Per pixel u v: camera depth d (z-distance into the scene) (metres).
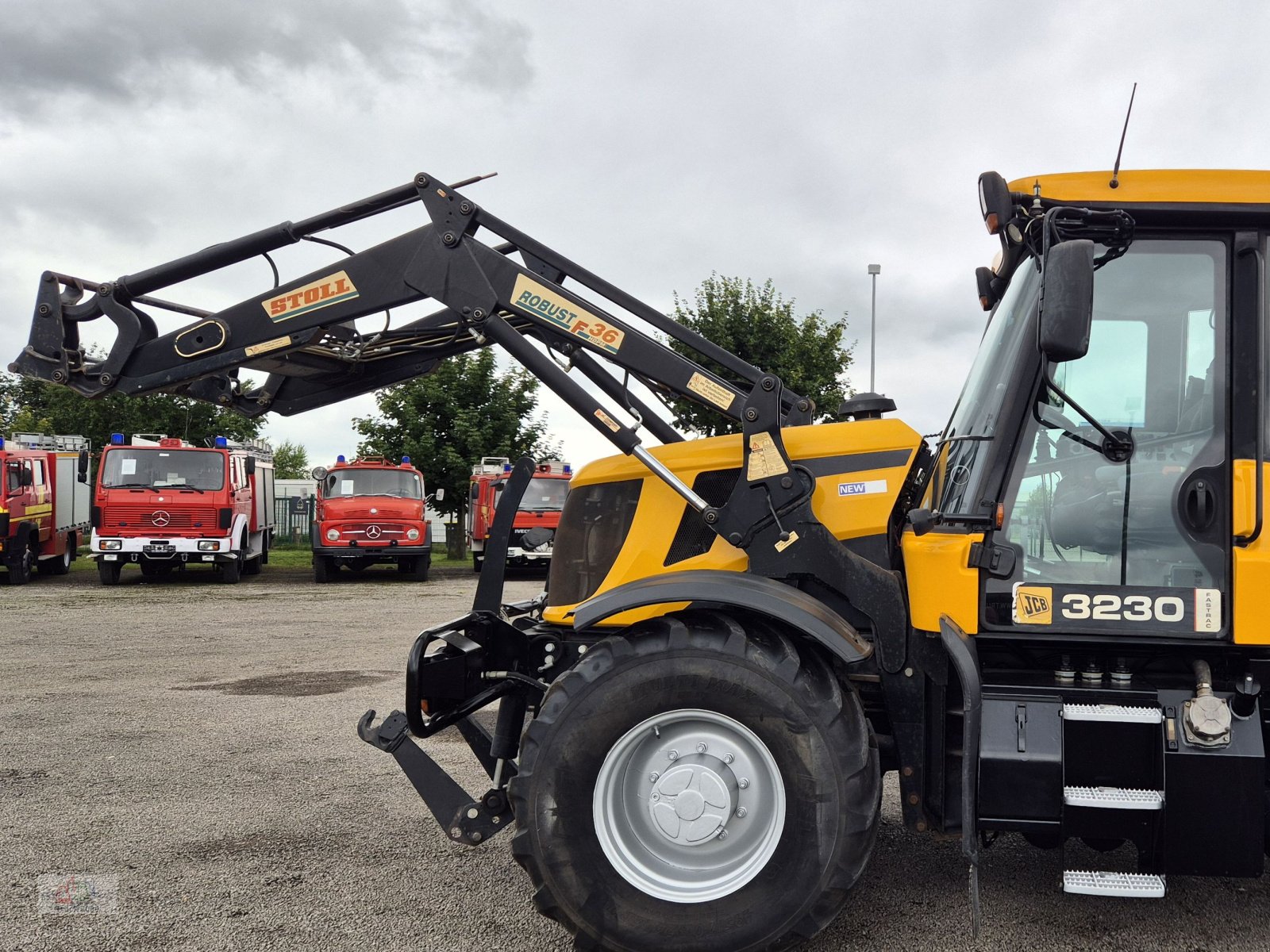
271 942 3.48
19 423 44.41
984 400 3.68
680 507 3.99
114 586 18.47
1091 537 3.46
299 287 4.42
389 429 26.88
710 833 3.37
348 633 11.89
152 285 4.65
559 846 3.30
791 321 16.70
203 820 4.84
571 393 4.05
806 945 3.43
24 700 7.82
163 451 18.73
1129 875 3.24
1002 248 3.65
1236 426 3.37
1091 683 3.45
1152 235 3.49
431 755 6.21
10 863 4.26
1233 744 3.24
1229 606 3.33
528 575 21.77
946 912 3.73
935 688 3.59
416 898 3.89
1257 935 3.53
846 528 3.86
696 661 3.33
